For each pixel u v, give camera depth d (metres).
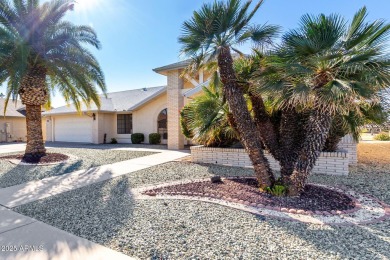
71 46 11.63
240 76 6.68
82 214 5.07
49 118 26.53
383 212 4.98
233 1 5.61
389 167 9.83
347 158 8.41
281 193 5.88
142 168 10.13
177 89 17.03
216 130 8.88
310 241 3.84
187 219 4.75
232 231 4.23
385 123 7.87
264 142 7.09
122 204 5.66
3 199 6.12
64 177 8.53
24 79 11.84
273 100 6.25
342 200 5.63
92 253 3.56
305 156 5.77
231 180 7.50
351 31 4.98
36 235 4.12
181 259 3.41
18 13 11.09
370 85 4.69
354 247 3.63
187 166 10.49
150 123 21.81
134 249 3.68
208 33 5.87
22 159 11.97
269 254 3.49
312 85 5.13
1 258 3.43
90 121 23.31
